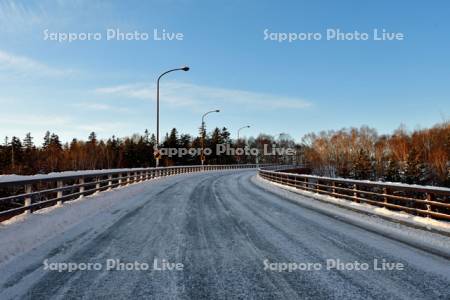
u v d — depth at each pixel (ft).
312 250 24.14
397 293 16.51
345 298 15.90
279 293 16.49
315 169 379.35
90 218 36.24
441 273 19.31
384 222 34.65
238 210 43.14
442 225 30.91
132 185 76.84
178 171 153.79
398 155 241.55
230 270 19.80
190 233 29.40
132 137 407.44
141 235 28.50
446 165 197.67
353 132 361.92
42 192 37.11
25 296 16.10
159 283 17.75
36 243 25.38
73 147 344.69
